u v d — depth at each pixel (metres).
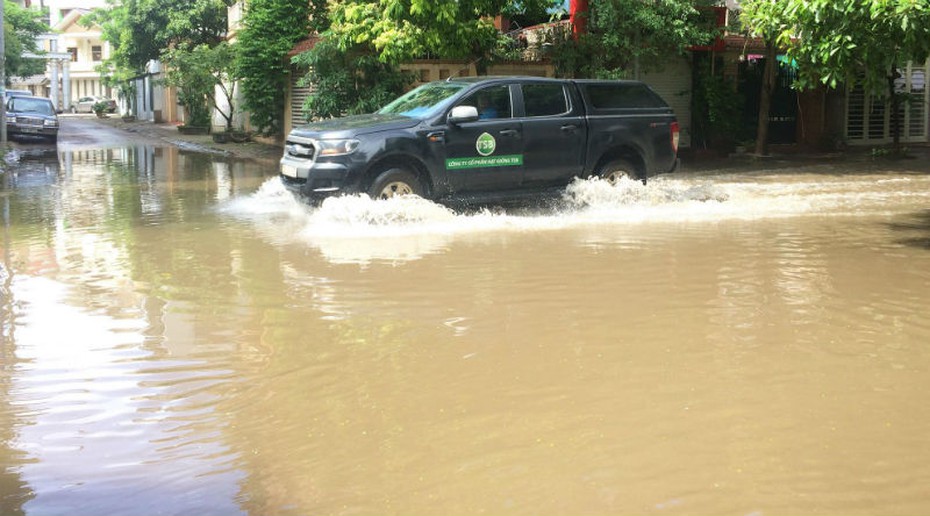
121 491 3.82
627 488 3.76
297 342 5.95
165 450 4.23
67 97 73.75
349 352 5.71
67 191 14.88
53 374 5.35
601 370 5.29
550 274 7.93
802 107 24.03
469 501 3.67
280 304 6.96
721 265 8.30
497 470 3.95
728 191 14.33
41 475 3.98
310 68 21.81
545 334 6.06
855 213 11.83
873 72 9.48
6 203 13.22
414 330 6.19
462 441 4.28
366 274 7.98
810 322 6.30
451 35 17.00
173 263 8.59
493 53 19.77
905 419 4.49
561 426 4.44
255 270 8.22
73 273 8.18
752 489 3.73
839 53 9.02
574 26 19.89
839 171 18.17
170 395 4.97
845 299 6.96
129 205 12.95
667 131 12.98
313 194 10.95
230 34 36.31
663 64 20.61
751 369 5.28
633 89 12.90
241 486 3.85
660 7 18.92
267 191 14.23
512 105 11.80
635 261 8.50
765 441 4.23
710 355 5.56
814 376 5.15
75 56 83.38
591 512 3.55
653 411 4.62
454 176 11.36
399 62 18.03
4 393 5.02
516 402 4.78
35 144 29.12
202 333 6.19
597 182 12.35
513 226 10.64
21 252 9.22
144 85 56.25
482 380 5.14
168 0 39.09
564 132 12.05
